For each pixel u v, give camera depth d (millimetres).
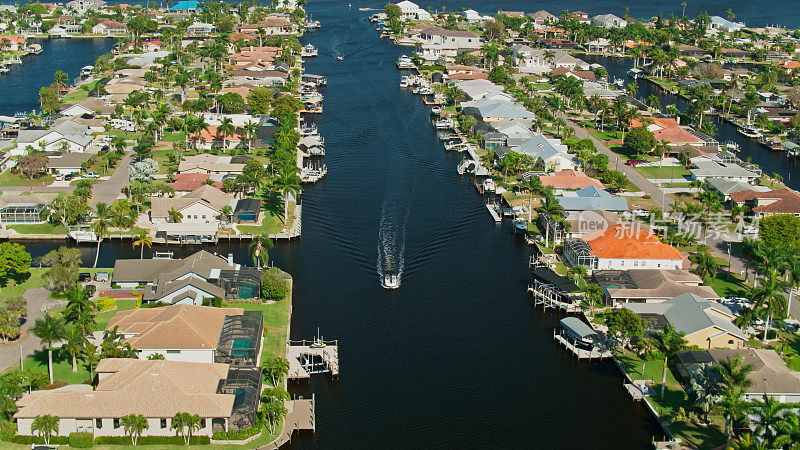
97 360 166500
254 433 151625
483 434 159875
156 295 199500
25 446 146250
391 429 160500
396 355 185875
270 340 184875
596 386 175500
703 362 169500
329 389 172500
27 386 163250
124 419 146125
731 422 151750
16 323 183375
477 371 180625
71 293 173750
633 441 157875
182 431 149000
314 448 153750
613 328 183250
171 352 169125
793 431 138000
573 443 157375
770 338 191375
